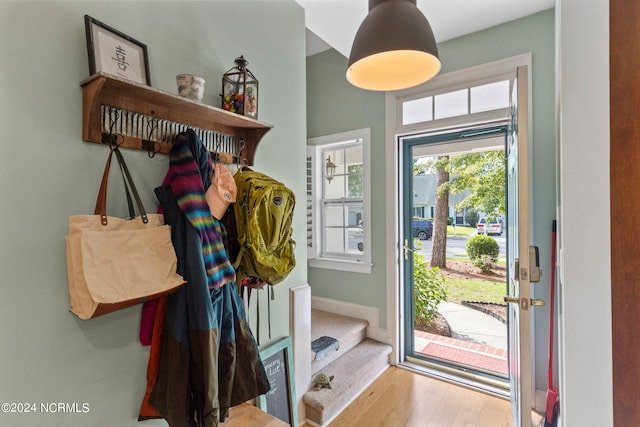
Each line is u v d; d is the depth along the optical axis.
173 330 1.09
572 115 0.92
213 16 1.47
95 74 0.95
